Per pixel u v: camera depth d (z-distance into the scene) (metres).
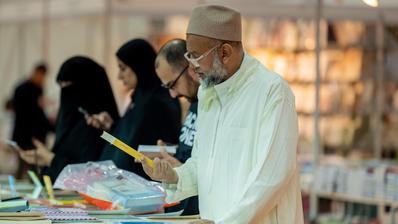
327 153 10.04
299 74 10.51
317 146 7.43
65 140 5.41
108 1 8.92
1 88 13.72
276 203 3.44
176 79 4.40
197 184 3.83
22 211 3.63
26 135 10.05
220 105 3.68
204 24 3.53
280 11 8.60
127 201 3.92
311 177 7.61
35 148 6.04
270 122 3.43
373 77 10.00
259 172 3.37
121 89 9.51
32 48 13.05
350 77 10.15
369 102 9.95
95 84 5.48
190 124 4.37
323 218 7.47
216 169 3.62
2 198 4.36
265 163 3.37
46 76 11.38
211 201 3.65
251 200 3.33
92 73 5.47
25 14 11.68
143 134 4.79
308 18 8.66
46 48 11.98
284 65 10.63
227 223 3.33
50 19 11.30
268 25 10.77
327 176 7.14
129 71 4.95
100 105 5.48
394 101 9.76
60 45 12.32
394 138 9.66
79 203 4.43
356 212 7.46
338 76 10.21
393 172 6.55
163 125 4.85
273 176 3.36
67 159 5.34
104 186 4.15
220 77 3.57
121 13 9.01
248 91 3.57
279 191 3.38
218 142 3.63
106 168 4.42
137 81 4.94
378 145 9.03
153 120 4.82
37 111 10.29
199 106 3.79
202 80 3.62
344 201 7.62
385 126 9.73
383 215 6.63
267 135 3.41
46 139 10.44
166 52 4.40
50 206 4.29
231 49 3.56
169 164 3.78
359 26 10.17
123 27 11.11
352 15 8.41
